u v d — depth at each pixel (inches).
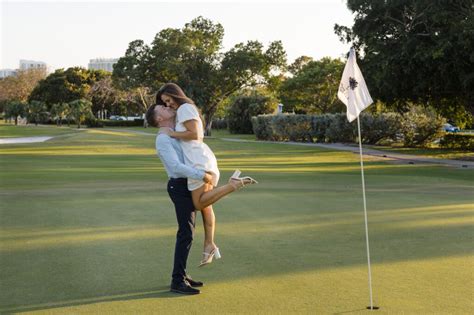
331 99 2812.5
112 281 216.8
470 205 407.8
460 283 209.8
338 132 1669.5
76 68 4596.5
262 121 1936.5
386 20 1117.7
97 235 302.0
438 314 175.8
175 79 2536.9
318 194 472.1
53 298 196.5
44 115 4065.0
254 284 211.2
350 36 1194.0
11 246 276.5
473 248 267.0
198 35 2450.8
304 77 2795.3
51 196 461.1
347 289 203.6
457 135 1400.1
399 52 1074.1
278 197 451.8
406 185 560.1
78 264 242.1
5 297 197.6
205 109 2524.6
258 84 2500.0
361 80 197.0
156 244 280.1
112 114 4753.9
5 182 573.3
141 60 2534.5
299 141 1825.8
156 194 474.3
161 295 199.3
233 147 1491.1
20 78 5002.5
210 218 216.5
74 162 912.3
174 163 200.2
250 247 271.4
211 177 205.9
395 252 259.6
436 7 1023.6
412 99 1259.8
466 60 1039.6
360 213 371.2
